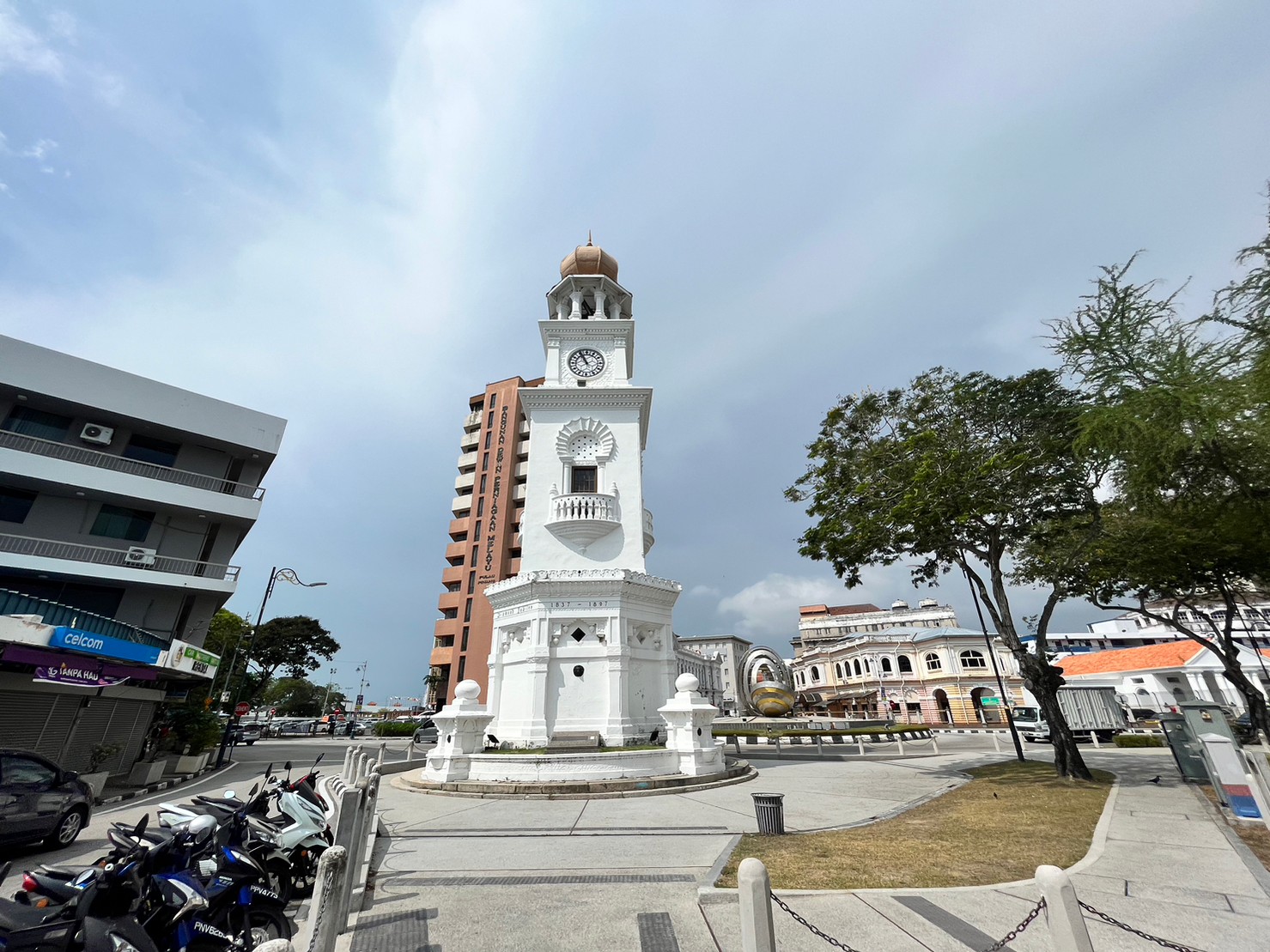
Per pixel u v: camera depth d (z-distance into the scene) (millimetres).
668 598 23391
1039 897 7160
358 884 7988
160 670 22391
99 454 28719
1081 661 51656
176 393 31031
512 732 20688
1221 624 49438
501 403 69750
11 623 16094
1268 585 22469
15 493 27328
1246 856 8758
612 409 26500
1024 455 17031
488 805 14602
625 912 7047
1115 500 19766
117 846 6102
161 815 8070
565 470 25547
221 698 36344
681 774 17625
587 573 21578
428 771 18375
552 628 21359
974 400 18922
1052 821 11523
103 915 5309
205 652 25781
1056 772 18078
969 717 61125
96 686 18875
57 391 27750
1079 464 17219
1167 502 17875
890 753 30234
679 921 6738
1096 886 7609
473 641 57062
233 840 7266
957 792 15758
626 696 20625
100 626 20266
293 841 8211
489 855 9805
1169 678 46344
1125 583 21719
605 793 15672
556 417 26453
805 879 7980
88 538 28266
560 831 11555
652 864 9062
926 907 6898
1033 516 18156
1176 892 7344
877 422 20562
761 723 49125
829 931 6293
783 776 20391
